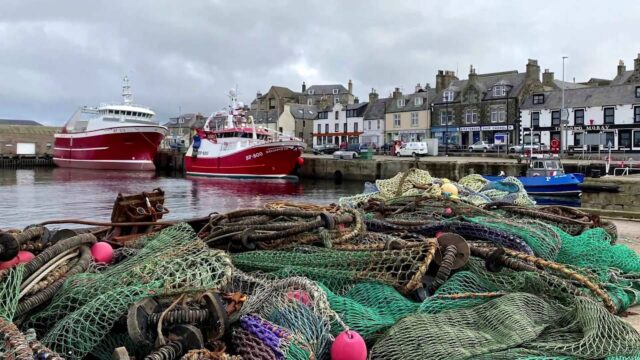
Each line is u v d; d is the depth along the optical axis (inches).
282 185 1670.8
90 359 117.2
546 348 117.0
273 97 4170.8
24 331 116.2
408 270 148.3
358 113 3316.9
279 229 183.6
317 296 115.9
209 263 128.1
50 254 132.1
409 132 2910.9
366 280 148.3
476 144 2427.4
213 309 108.7
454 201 260.7
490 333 122.6
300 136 3722.9
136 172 2151.8
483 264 162.9
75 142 2290.8
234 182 1723.7
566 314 136.9
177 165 2659.9
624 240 325.4
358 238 188.7
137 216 237.3
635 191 578.6
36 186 1510.8
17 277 115.4
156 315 106.6
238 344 108.0
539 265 158.7
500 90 2487.7
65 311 118.0
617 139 2025.1
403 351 112.5
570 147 2066.9
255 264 159.5
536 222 219.8
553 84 2652.6
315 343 109.1
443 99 2733.8
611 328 122.3
